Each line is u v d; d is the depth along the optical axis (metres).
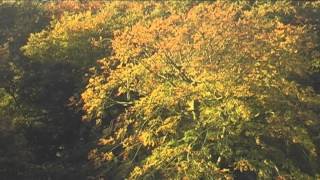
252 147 25.61
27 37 39.03
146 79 27.77
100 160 27.98
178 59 28.16
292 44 28.19
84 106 29.27
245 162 24.33
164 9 39.59
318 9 39.72
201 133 25.69
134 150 28.28
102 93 28.20
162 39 29.50
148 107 26.14
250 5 40.44
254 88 25.66
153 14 38.47
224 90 25.19
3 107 34.44
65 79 35.88
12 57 36.47
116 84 28.20
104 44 35.19
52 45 35.38
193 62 26.67
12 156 30.91
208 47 27.22
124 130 27.08
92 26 36.22
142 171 24.95
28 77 35.97
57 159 34.62
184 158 25.36
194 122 26.02
